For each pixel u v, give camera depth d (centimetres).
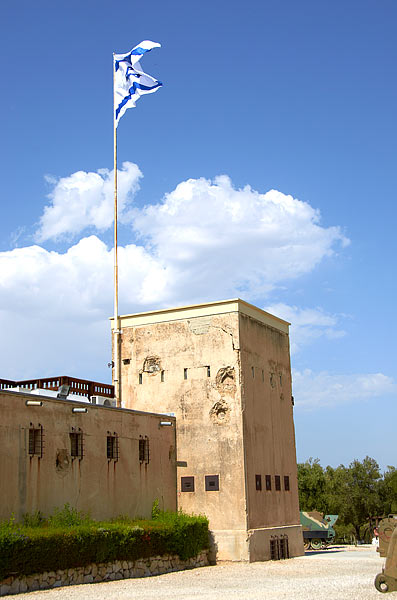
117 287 3606
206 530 3094
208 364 3325
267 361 3594
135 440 3014
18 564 2014
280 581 2292
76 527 2312
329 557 3481
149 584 2245
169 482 3222
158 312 3481
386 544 3284
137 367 3469
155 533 2658
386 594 1764
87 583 2261
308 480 7912
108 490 2789
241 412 3212
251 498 3170
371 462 8156
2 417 2314
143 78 3866
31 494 2388
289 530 3475
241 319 3353
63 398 2845
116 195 3759
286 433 3694
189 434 3294
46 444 2486
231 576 2508
